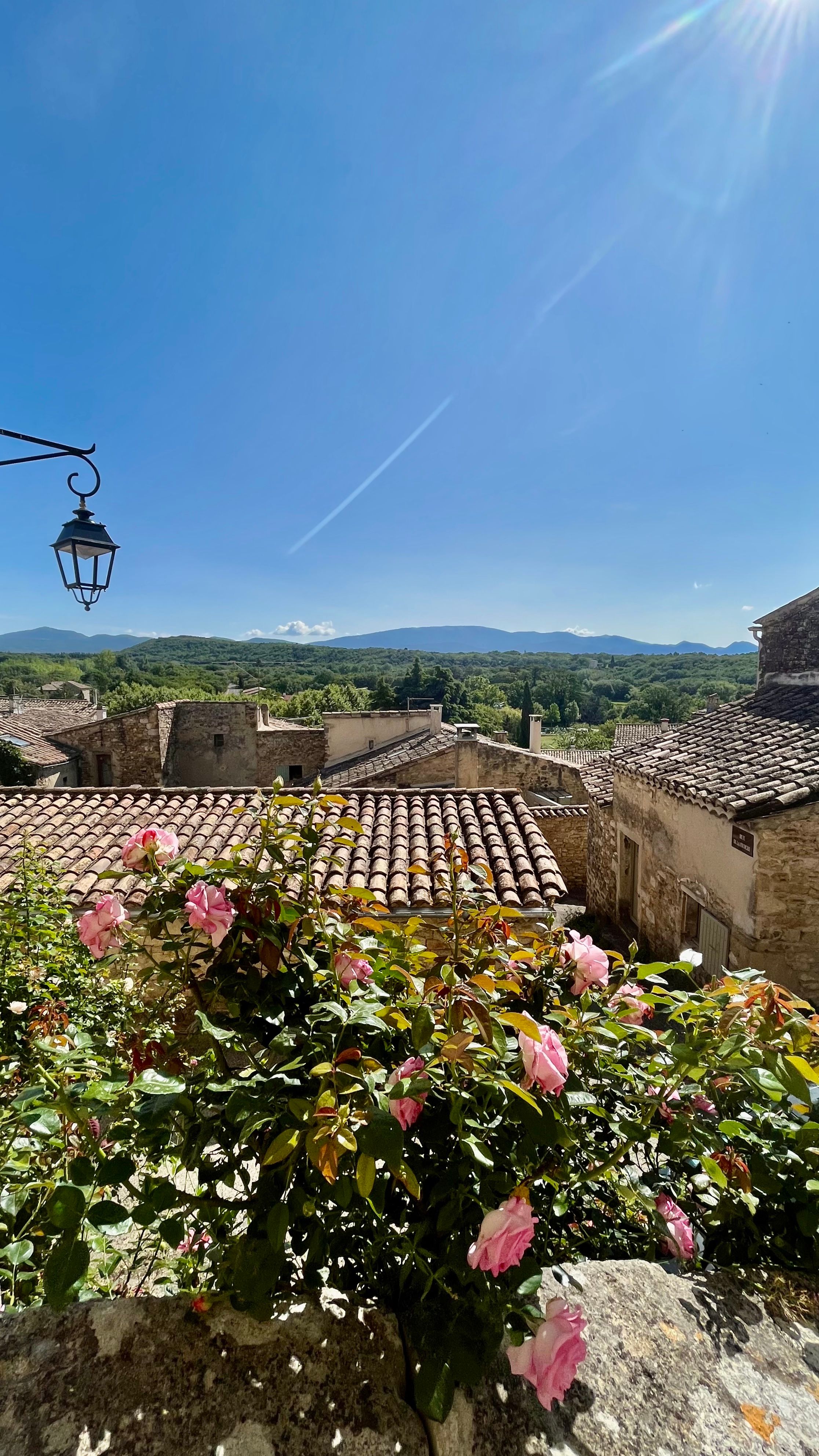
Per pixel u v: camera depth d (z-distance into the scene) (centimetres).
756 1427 106
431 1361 106
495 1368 115
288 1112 120
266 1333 116
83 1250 104
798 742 783
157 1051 145
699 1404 110
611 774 1337
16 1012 250
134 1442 96
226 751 2156
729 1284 137
